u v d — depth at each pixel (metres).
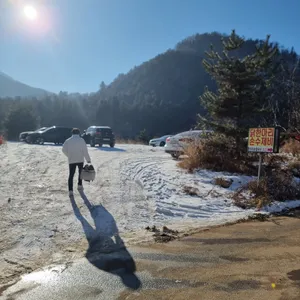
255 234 6.01
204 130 13.69
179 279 4.09
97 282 4.01
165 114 86.88
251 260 4.71
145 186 9.34
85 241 5.44
